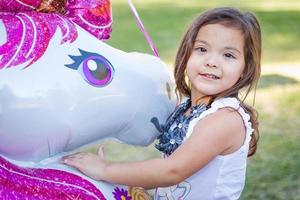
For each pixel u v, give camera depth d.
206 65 1.84
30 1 1.74
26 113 1.64
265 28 9.08
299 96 5.31
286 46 7.87
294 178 3.56
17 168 1.71
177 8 11.38
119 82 1.82
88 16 1.89
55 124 1.68
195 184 1.89
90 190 1.78
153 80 1.93
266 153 3.94
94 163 1.81
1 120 1.63
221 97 1.87
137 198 1.96
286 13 10.59
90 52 1.79
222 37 1.84
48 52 1.71
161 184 1.81
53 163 1.78
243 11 1.92
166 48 7.39
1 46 1.65
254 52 1.88
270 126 4.48
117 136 1.91
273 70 6.42
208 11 1.89
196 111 1.88
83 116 1.72
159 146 1.96
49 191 1.72
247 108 1.91
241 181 1.92
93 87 1.75
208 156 1.81
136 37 8.09
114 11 10.77
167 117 1.98
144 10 11.05
